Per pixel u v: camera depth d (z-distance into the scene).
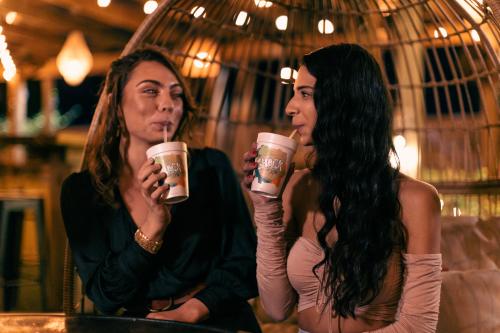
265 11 2.58
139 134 2.00
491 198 2.66
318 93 1.67
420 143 2.80
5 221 4.07
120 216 2.00
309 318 1.71
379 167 1.64
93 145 2.14
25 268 4.69
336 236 1.71
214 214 2.08
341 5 2.51
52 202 4.90
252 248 2.05
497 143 2.62
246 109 3.29
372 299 1.59
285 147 1.59
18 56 6.14
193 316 1.89
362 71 1.66
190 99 2.14
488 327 2.02
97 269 1.95
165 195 1.71
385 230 1.61
